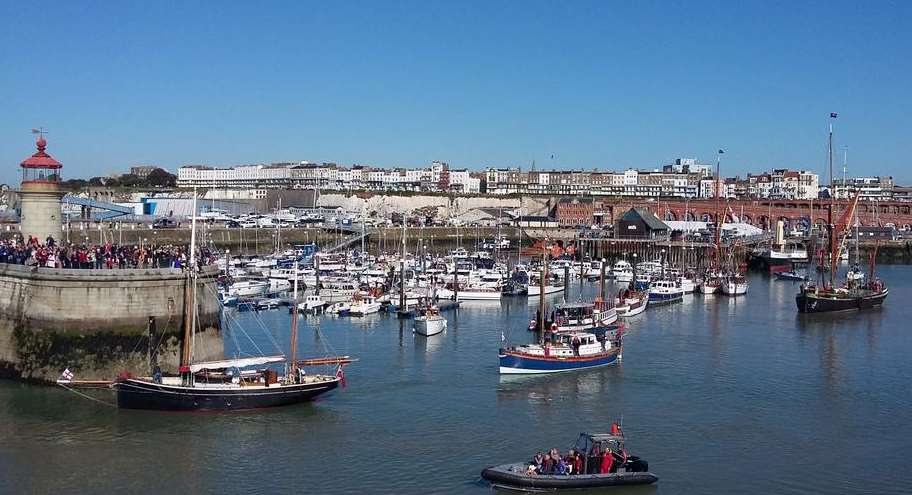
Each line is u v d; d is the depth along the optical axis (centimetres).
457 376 7862
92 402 6588
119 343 6919
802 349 9456
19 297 7044
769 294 15062
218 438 5922
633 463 5284
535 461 5216
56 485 5094
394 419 6462
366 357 8675
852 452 5922
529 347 8150
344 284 13375
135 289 6950
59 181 8169
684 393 7388
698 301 13975
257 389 6412
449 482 5225
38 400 6606
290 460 5553
